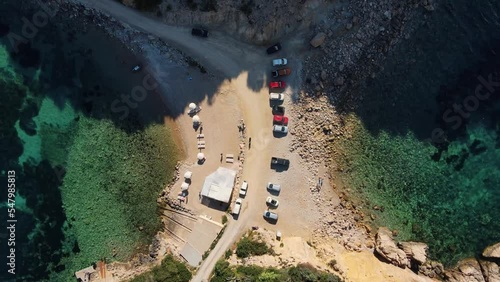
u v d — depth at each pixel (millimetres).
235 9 54969
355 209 57531
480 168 59156
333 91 57938
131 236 56500
